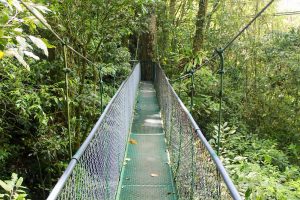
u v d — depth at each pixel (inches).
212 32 316.8
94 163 61.7
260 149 191.9
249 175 110.7
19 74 114.5
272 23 283.3
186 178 89.0
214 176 51.9
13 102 117.6
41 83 135.9
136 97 290.2
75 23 148.1
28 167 150.8
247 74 277.4
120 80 254.1
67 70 69.7
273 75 250.8
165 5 379.9
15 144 147.8
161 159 140.3
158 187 112.2
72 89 147.9
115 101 101.7
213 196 52.2
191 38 370.3
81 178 50.1
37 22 48.3
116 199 102.3
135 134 182.7
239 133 223.3
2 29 41.8
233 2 311.0
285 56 239.8
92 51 177.2
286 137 239.3
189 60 300.0
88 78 194.7
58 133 148.5
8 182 66.7
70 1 132.3
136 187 111.6
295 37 249.4
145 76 470.6
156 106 268.8
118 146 111.1
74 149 145.7
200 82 267.3
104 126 75.7
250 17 283.7
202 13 315.3
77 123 145.7
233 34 297.9
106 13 148.9
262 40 265.0
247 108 264.7
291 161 205.9
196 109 251.9
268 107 255.3
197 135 68.7
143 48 459.5
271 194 102.9
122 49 259.9
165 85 194.9
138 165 132.7
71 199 43.4
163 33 407.8
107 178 80.5
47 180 150.3
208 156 57.3
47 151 133.1
